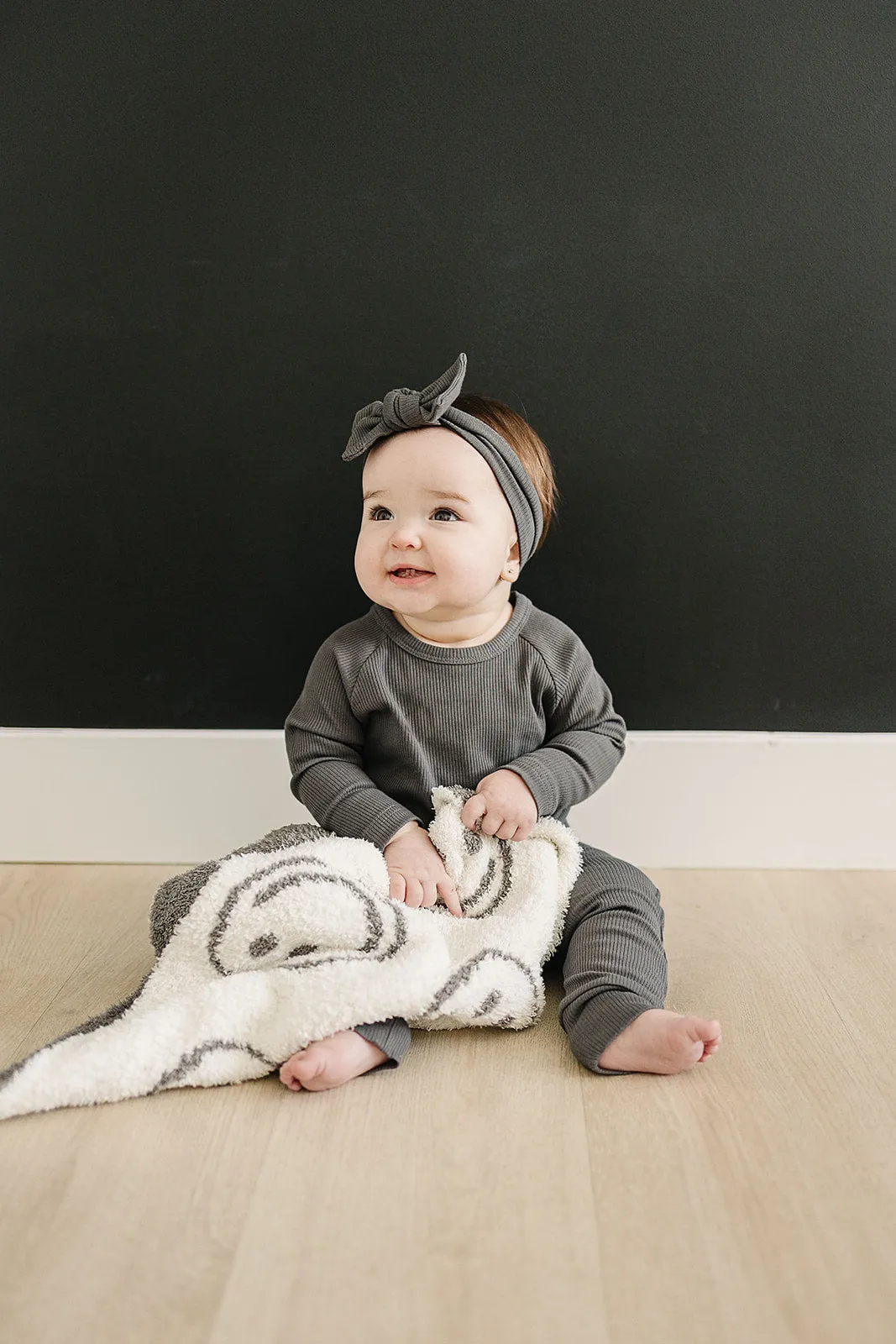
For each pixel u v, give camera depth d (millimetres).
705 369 1490
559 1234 858
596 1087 1069
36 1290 802
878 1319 776
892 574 1529
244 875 1170
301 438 1521
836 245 1459
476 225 1471
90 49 1453
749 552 1530
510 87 1445
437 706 1334
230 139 1464
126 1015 1110
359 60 1445
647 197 1460
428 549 1245
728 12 1423
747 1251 841
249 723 1586
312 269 1485
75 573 1565
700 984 1273
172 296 1496
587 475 1516
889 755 1550
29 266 1496
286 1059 1071
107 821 1598
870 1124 1005
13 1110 1003
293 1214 883
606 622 1551
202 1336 761
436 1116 1021
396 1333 762
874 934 1394
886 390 1487
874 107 1431
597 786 1376
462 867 1263
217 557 1555
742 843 1581
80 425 1530
